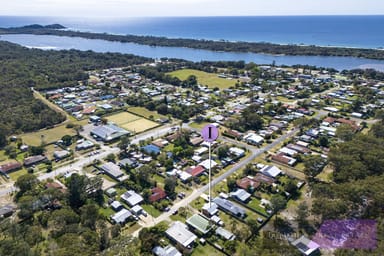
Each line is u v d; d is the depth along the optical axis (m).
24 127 121.50
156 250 57.75
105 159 98.50
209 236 63.56
